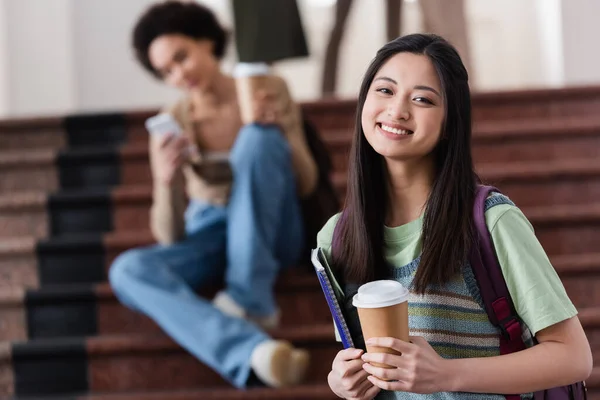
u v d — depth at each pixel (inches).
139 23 179.0
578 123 219.3
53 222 211.0
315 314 184.4
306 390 159.9
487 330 83.2
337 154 218.5
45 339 185.6
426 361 76.7
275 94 171.6
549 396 84.7
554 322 78.9
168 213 175.5
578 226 193.2
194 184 183.5
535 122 224.1
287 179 174.4
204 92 183.6
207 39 180.5
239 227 169.5
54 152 223.8
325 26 328.2
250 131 171.5
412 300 84.4
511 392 78.8
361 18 326.6
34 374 178.1
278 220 172.6
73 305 188.1
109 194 210.4
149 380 175.5
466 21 238.8
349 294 87.7
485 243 81.8
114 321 187.2
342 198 205.3
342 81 326.6
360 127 87.4
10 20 287.6
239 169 170.2
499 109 232.8
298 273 186.7
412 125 82.7
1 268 199.5
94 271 198.8
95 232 211.2
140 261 169.9
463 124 83.9
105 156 223.1
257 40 162.4
